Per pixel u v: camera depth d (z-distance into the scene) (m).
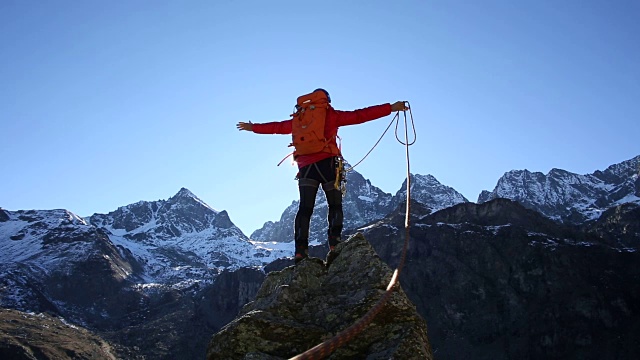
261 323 4.97
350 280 5.45
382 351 4.62
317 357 2.78
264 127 6.54
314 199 6.25
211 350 5.00
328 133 6.14
